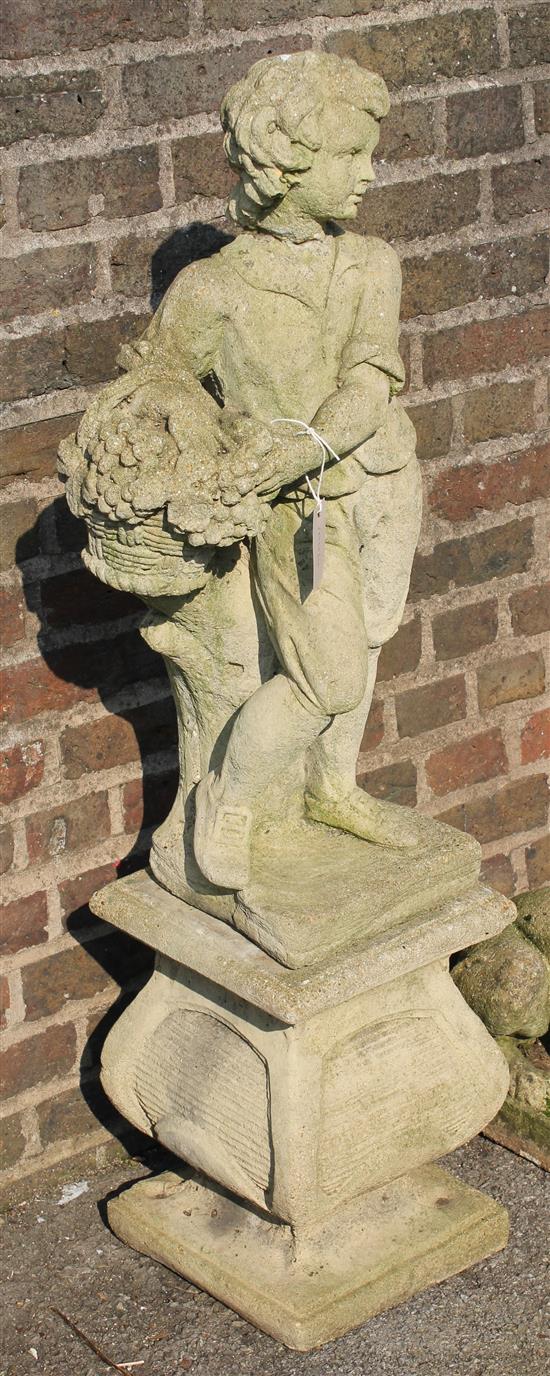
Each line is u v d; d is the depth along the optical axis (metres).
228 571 2.89
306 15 3.23
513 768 4.01
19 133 2.96
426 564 3.71
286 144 2.59
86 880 3.45
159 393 2.61
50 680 3.28
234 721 2.94
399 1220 3.23
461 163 3.48
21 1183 3.52
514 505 3.79
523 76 3.51
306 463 2.69
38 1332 3.17
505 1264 3.26
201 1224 3.26
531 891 3.81
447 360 3.59
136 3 3.02
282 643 2.79
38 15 2.93
